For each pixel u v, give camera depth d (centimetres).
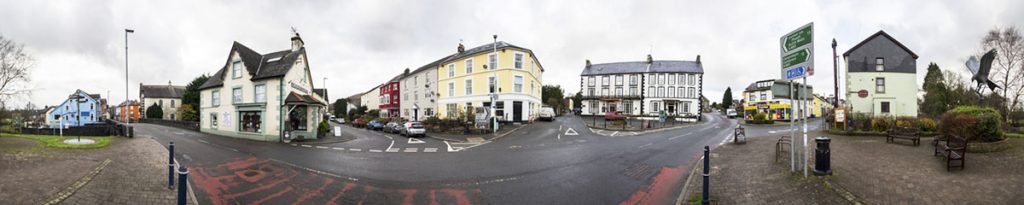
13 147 1264
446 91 3788
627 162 1125
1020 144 1020
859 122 1744
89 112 5000
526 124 3180
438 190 799
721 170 905
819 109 5519
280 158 1309
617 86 5031
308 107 2181
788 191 673
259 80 2184
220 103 2459
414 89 4453
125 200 680
